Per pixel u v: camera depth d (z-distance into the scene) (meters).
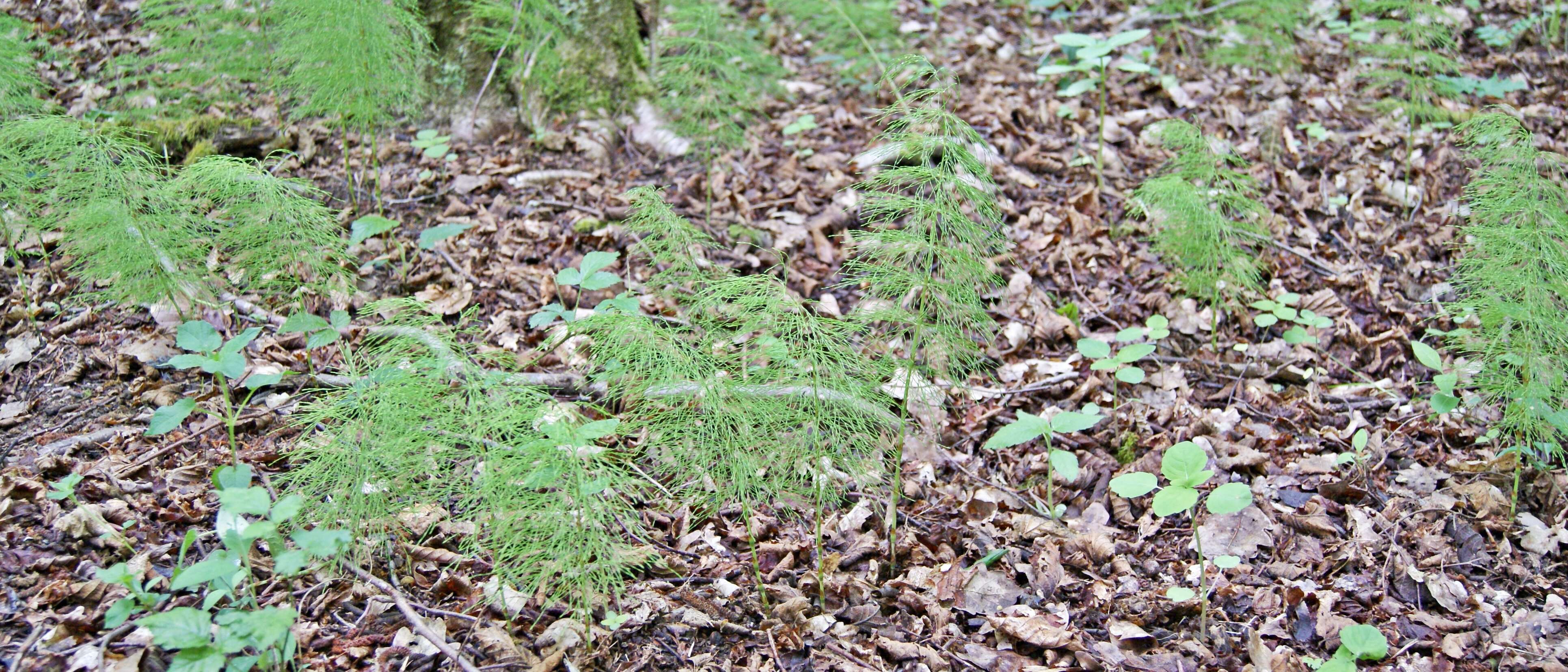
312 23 4.09
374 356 3.02
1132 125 5.77
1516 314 3.24
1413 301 4.51
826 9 6.53
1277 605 3.04
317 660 2.59
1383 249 4.82
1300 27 6.86
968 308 2.99
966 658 2.83
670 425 2.79
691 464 2.83
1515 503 3.33
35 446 3.21
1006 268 4.66
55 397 3.44
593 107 5.37
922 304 2.93
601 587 2.65
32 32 5.19
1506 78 6.16
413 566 2.91
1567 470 3.46
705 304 3.04
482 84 5.29
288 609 2.20
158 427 2.73
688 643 2.81
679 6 5.83
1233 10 6.40
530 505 2.48
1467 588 3.11
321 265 3.63
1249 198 4.73
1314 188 5.25
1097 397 3.95
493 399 2.65
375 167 4.48
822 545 3.20
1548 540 3.24
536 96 5.27
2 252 3.99
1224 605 3.06
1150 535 3.34
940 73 6.14
